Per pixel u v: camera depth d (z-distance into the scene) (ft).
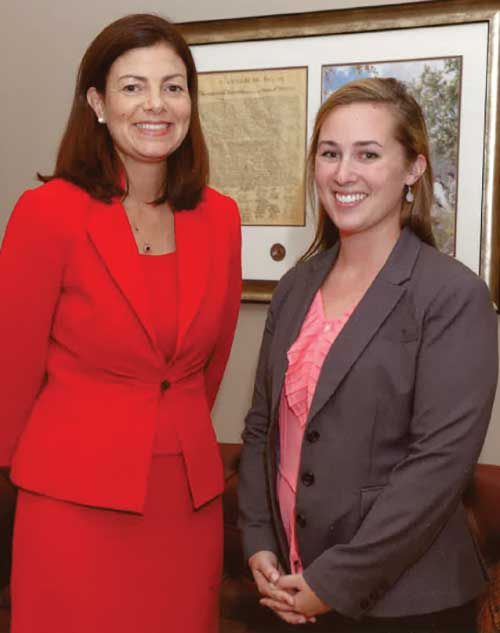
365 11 7.33
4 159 9.01
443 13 7.07
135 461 4.66
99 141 4.83
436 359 4.10
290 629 5.01
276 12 7.73
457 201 7.21
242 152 8.00
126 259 4.63
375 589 4.16
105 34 4.64
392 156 4.36
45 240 4.53
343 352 4.30
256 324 8.19
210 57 8.00
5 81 8.91
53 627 4.82
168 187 5.07
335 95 4.51
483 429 4.10
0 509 6.83
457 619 4.47
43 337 4.73
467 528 4.58
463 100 7.11
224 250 5.19
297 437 4.62
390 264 4.41
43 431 4.75
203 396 5.20
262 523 4.94
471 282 4.17
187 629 5.14
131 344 4.64
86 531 4.70
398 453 4.29
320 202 4.94
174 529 4.96
